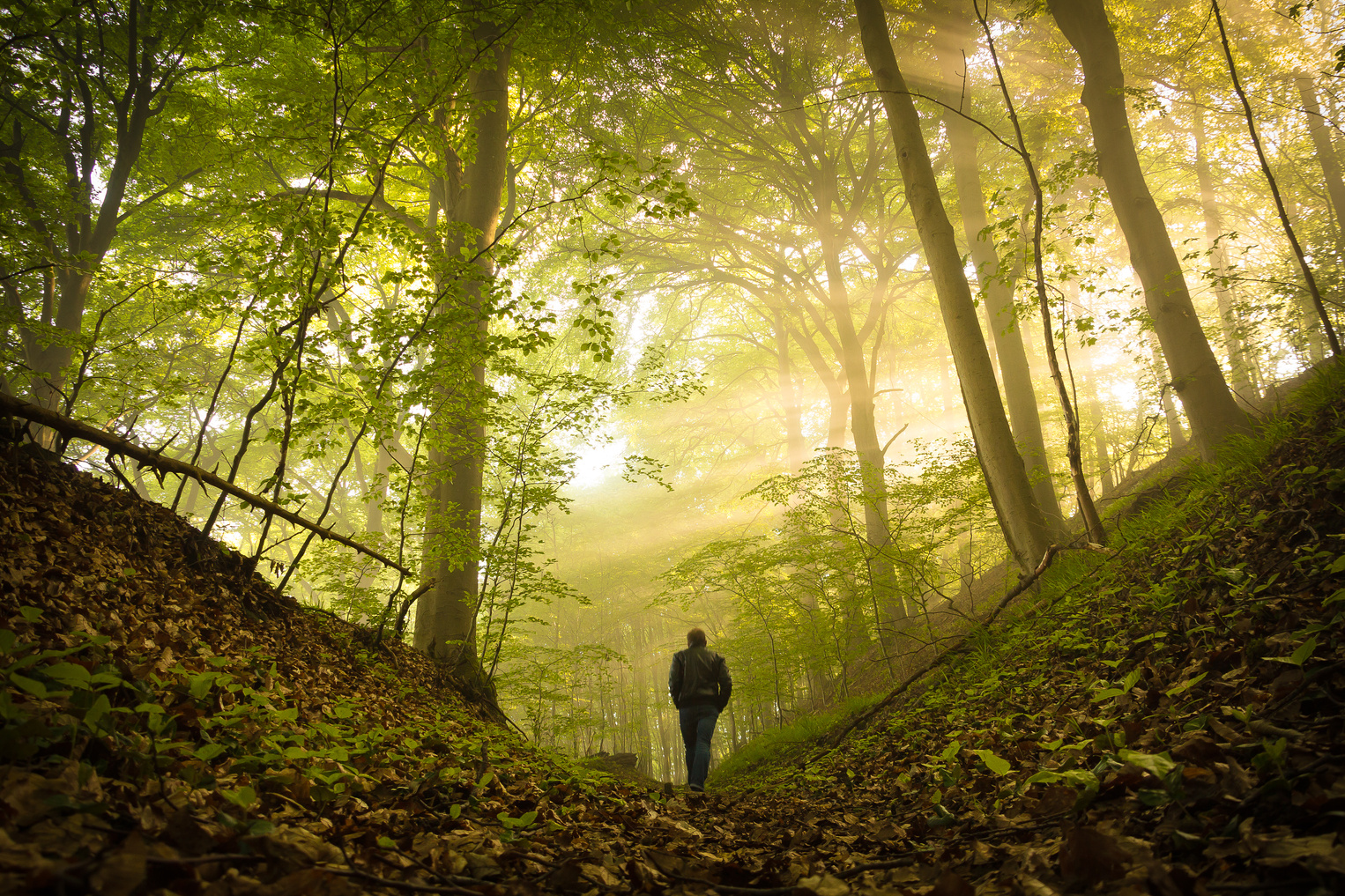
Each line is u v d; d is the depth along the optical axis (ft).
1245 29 43.73
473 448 25.34
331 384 18.31
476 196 35.91
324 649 17.13
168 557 14.52
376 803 7.39
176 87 43.83
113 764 5.35
